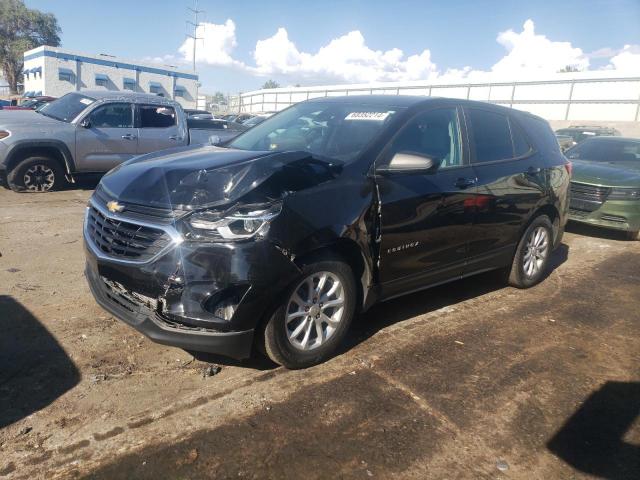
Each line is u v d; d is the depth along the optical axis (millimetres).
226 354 3186
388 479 2615
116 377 3352
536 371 3795
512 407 3312
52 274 5074
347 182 3619
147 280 3092
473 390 3480
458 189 4375
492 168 4824
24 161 8984
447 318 4668
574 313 4992
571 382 3668
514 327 4562
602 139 9867
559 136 20625
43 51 39719
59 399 3080
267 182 3254
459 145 4629
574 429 3119
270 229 3139
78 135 9250
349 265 3682
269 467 2639
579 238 8359
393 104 4438
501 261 5199
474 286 5609
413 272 4164
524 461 2812
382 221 3771
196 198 3143
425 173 4164
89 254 3508
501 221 4930
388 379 3545
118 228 3283
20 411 2949
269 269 3127
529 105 35344
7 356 3494
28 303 4336
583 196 8234
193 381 3369
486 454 2848
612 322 4816
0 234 6371
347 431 2961
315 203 3381
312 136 4293
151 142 10078
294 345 3475
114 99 9773
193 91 48938
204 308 3039
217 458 2678
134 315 3258
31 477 2475
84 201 8719
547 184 5445
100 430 2836
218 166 3340
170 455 2678
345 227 3482
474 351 4047
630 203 7879
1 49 55062
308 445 2820
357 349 3953
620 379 3750
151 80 45594
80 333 3877
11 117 9305
